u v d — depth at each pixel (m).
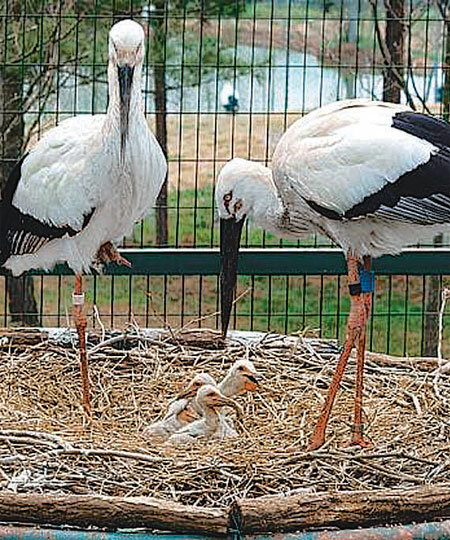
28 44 9.41
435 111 10.23
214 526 4.73
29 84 9.62
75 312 6.29
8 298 10.52
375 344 10.46
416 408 6.29
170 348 7.11
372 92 9.03
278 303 10.95
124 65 5.68
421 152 5.36
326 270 7.32
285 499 4.77
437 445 5.75
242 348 7.11
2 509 4.74
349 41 11.27
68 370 6.86
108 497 4.77
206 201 11.03
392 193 5.39
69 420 6.18
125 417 6.34
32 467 5.25
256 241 10.47
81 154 5.93
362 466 5.31
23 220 6.15
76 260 6.16
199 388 6.02
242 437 5.89
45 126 10.05
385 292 11.15
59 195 5.94
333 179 5.46
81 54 9.72
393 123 5.50
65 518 4.75
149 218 10.96
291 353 7.03
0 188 8.87
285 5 10.33
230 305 6.91
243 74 9.80
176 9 9.85
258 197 6.25
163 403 6.49
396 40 9.38
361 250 5.68
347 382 6.69
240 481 5.15
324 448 5.63
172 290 11.05
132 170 5.84
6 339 7.06
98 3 9.05
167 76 10.95
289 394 6.53
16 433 5.56
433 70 10.23
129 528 4.76
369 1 9.60
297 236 6.29
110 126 5.79
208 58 11.27
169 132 11.48
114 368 6.88
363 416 6.15
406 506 4.83
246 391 6.38
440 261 7.30
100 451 5.37
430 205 5.38
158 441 5.88
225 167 6.35
